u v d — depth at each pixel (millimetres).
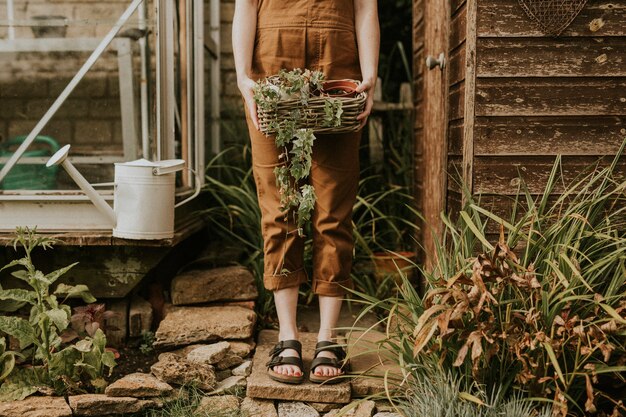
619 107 2439
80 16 3393
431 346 2092
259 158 2354
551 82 2447
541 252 2223
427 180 3285
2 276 2734
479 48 2449
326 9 2273
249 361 2525
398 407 2146
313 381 2270
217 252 3422
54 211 2715
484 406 2076
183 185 3326
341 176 2326
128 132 3281
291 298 2410
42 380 2359
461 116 2598
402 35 5102
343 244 2367
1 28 3301
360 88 2176
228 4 4371
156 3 2863
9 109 3330
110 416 2223
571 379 2025
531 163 2475
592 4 2416
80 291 2512
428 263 3131
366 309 2244
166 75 2938
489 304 2025
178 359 2410
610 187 2451
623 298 2156
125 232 2611
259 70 2314
